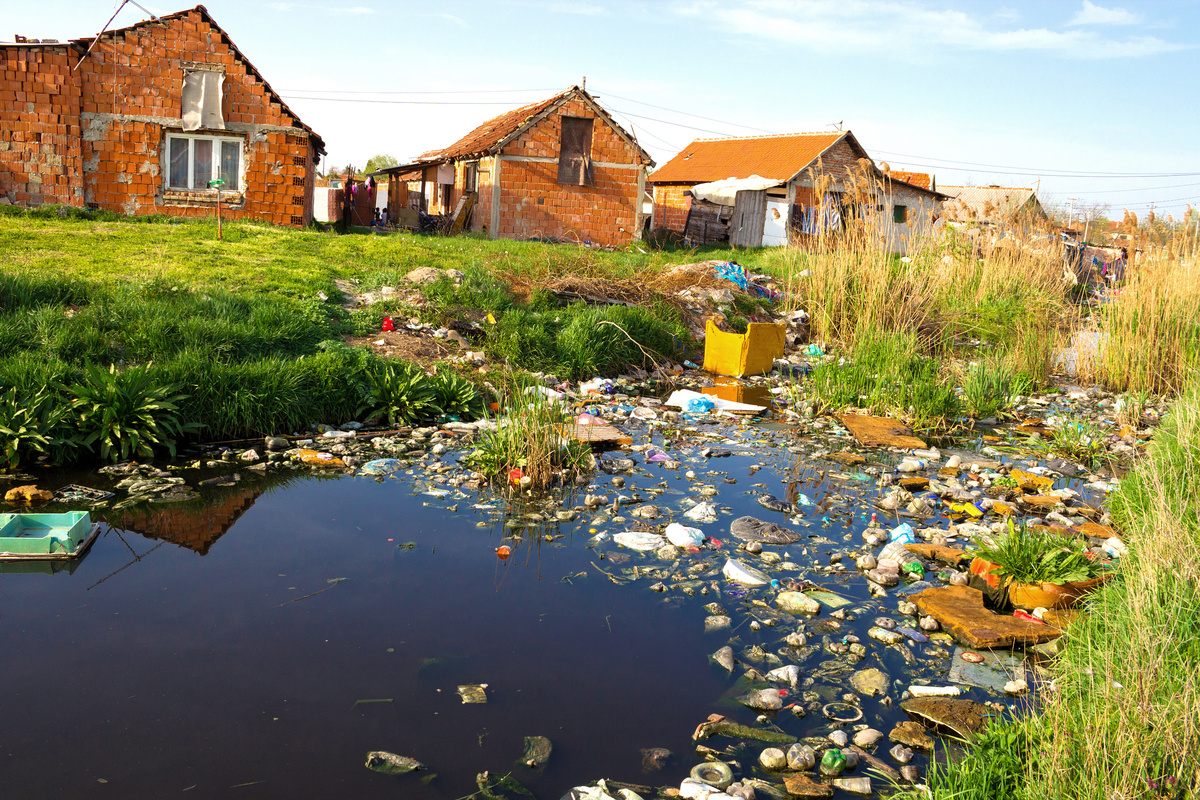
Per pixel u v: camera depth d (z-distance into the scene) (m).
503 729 3.50
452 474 6.88
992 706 3.72
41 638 4.05
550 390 9.35
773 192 29.27
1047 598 4.73
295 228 18.73
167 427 6.89
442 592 4.76
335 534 5.55
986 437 9.19
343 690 3.72
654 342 12.05
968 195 35.72
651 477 7.09
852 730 3.61
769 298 15.54
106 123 17.94
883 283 13.47
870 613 4.74
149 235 14.71
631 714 3.66
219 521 5.68
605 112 24.06
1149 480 5.61
